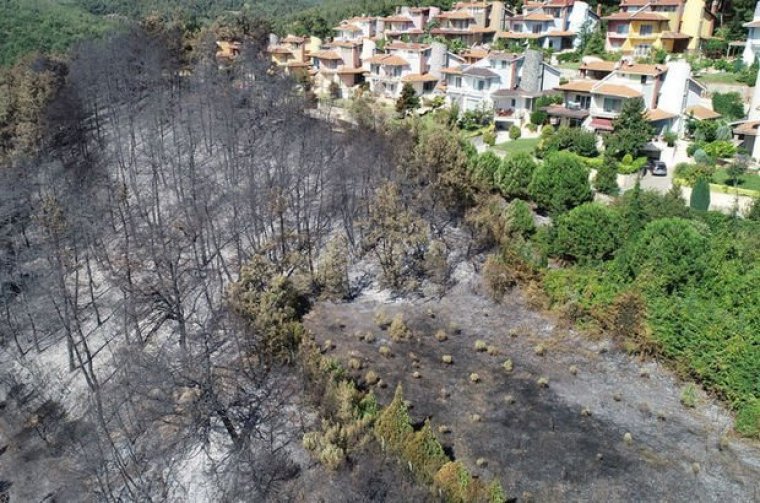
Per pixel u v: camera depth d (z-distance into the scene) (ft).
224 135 241.96
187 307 167.73
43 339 174.09
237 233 184.44
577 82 275.39
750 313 135.44
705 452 121.49
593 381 142.61
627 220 170.91
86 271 190.39
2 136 258.78
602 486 114.11
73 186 206.80
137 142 261.65
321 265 180.86
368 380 142.10
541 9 379.76
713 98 260.21
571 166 188.75
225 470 116.26
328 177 208.13
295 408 128.67
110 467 124.77
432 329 163.63
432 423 130.11
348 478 109.91
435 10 431.02
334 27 476.54
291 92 274.36
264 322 142.51
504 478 116.16
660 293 150.30
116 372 147.43
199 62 327.26
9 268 182.50
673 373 142.61
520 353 152.87
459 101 306.35
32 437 145.18
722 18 343.46
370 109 274.57
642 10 335.47
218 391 128.57
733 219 172.14
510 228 183.32
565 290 162.81
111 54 292.20
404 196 186.60
